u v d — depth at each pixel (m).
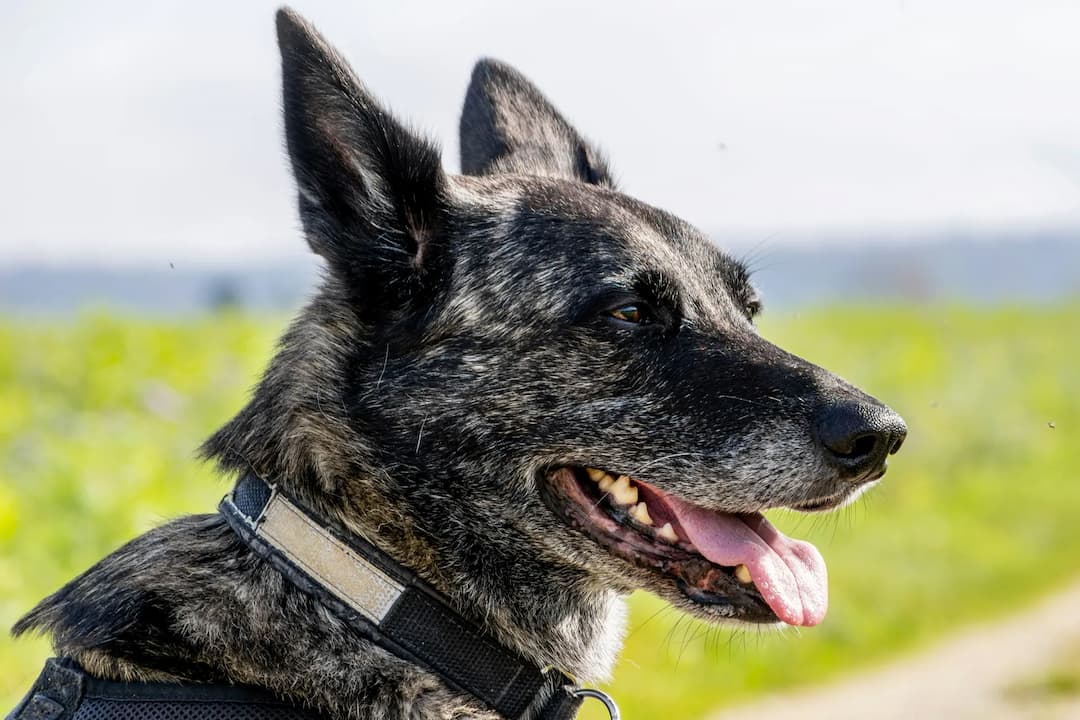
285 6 4.08
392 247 4.19
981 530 13.79
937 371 21.45
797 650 9.84
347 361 4.06
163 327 16.86
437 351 4.12
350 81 4.20
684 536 4.26
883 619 10.78
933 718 8.59
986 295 44.75
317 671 3.68
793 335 22.72
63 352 13.75
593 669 4.34
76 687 3.60
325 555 3.79
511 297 4.23
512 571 4.14
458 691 3.85
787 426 4.17
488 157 5.40
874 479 4.23
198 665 3.64
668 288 4.39
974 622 10.98
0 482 8.44
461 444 4.07
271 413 3.98
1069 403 21.53
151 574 3.78
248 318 18.30
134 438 10.25
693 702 8.62
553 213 4.43
